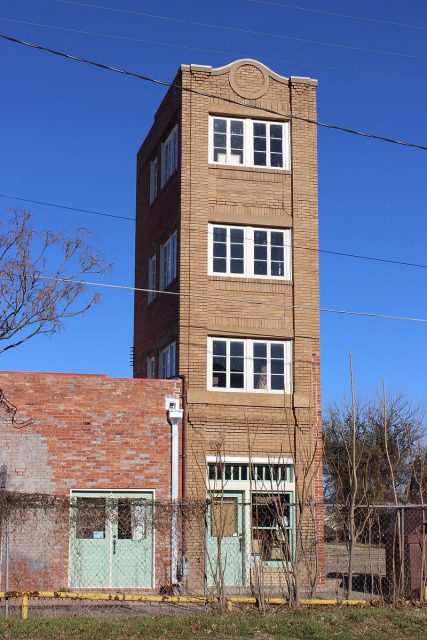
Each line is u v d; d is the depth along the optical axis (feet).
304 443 80.79
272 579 72.84
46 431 74.59
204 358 80.59
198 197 83.71
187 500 65.46
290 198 85.87
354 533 58.75
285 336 82.99
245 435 80.07
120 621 49.32
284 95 87.56
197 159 84.38
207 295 82.07
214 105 85.61
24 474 73.51
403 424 124.36
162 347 88.74
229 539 75.87
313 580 63.26
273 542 67.15
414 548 64.80
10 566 69.56
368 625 49.01
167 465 76.74
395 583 57.00
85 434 75.36
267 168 85.87
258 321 82.84
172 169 89.51
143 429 76.74
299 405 81.51
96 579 72.13
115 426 76.13
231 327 82.07
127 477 75.61
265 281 83.76
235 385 81.56
